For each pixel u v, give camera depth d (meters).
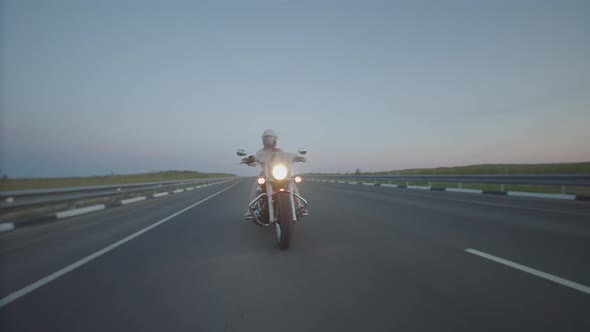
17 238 5.34
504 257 3.59
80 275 3.23
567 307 2.26
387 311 2.25
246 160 4.84
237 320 2.16
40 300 2.58
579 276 2.91
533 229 5.24
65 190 7.89
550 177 10.50
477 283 2.78
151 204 11.09
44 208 8.88
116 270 3.38
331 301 2.45
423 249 4.02
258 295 2.61
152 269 3.39
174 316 2.25
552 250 3.87
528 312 2.19
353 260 3.57
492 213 7.19
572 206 8.38
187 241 4.80
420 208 8.28
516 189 14.70
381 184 21.86
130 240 4.94
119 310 2.36
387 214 7.23
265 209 4.63
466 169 22.80
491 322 2.06
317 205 9.18
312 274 3.11
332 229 5.48
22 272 3.37
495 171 19.89
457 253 3.80
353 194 13.43
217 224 6.37
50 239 5.20
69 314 2.31
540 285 2.70
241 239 4.88
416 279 2.91
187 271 3.30
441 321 2.08
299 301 2.46
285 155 4.68
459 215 6.93
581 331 1.93
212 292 2.69
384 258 3.63
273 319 2.17
